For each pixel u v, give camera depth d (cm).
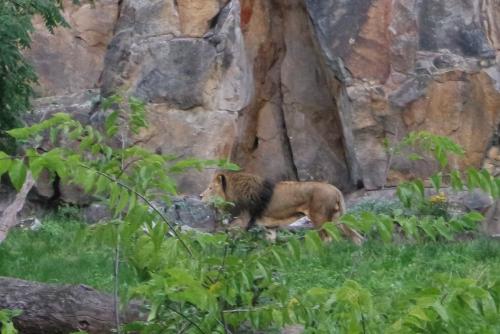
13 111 1639
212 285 531
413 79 2047
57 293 866
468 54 2059
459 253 1446
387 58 2064
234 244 657
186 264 555
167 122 2047
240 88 2095
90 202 1948
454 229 562
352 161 2095
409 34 2061
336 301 468
